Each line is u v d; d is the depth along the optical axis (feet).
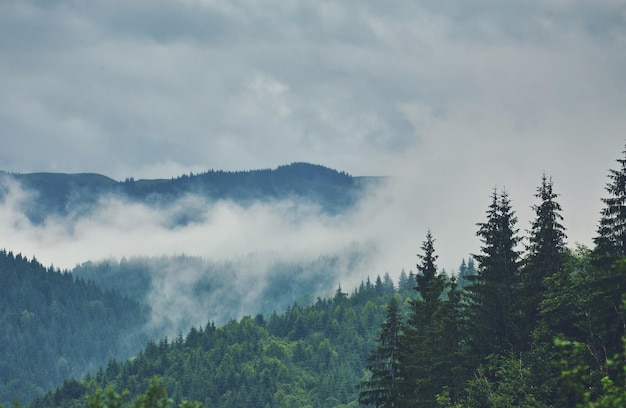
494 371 174.70
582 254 166.61
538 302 185.37
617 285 152.05
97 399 78.69
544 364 159.33
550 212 192.03
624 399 70.74
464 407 165.07
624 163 170.81
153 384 80.02
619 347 148.25
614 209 167.84
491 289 190.90
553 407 151.12
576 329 164.76
